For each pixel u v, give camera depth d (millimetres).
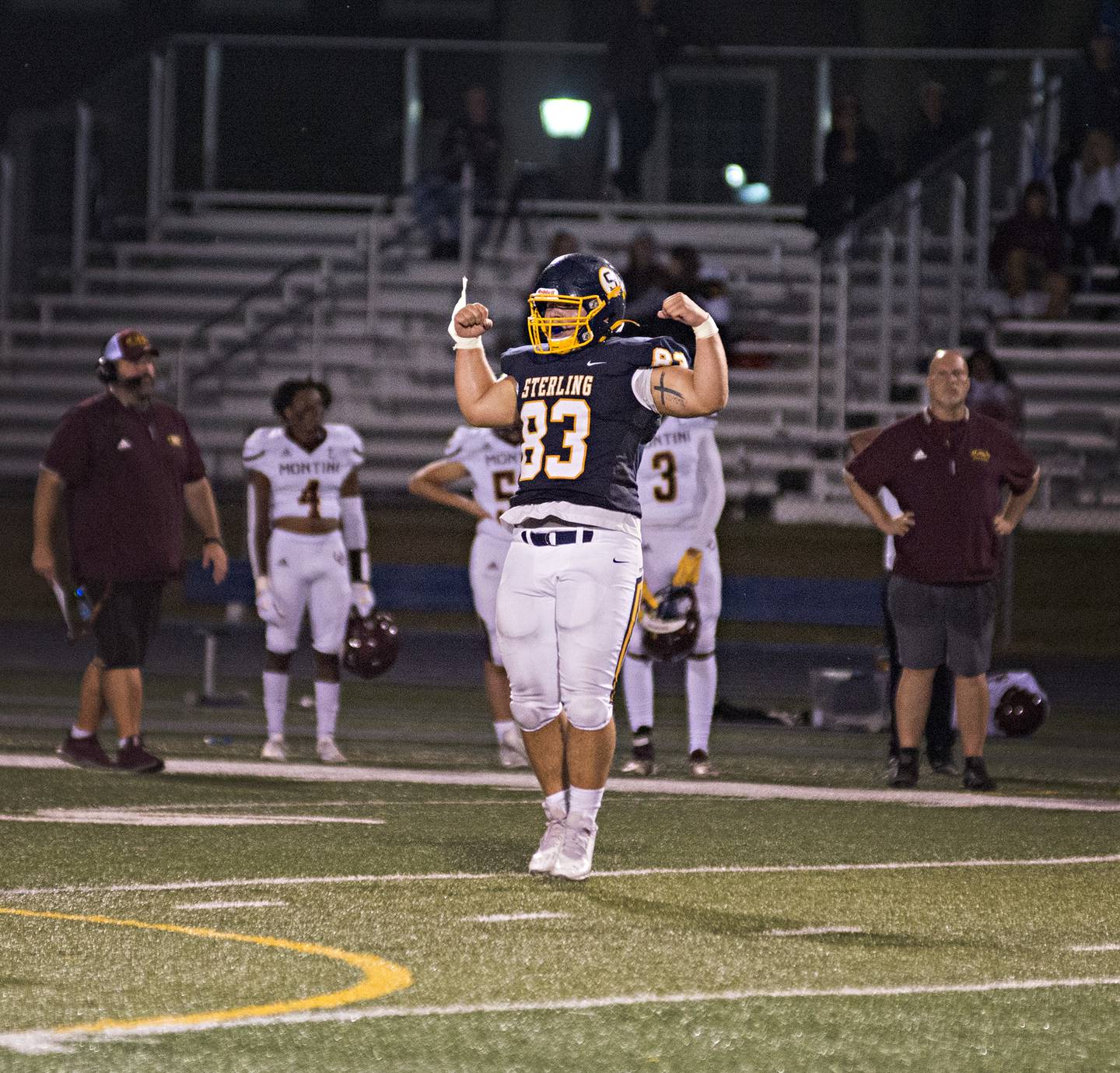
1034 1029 17188
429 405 76625
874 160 77688
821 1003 17953
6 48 93625
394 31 92625
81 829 27828
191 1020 16875
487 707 49812
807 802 32625
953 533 34594
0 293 80062
